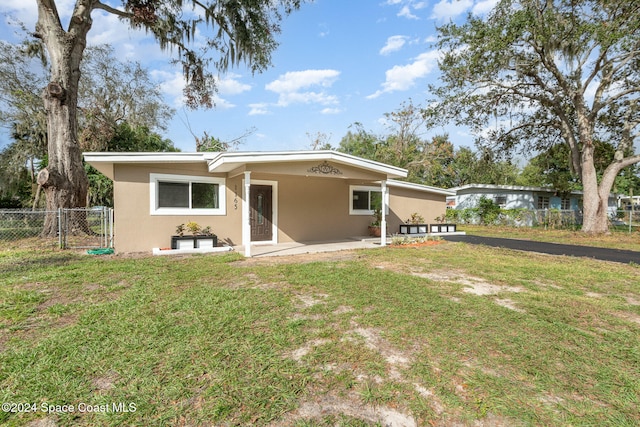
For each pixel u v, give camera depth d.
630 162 15.46
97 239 10.85
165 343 3.11
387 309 4.10
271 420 2.08
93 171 18.81
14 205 22.44
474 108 16.55
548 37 12.84
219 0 13.57
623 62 14.12
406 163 28.05
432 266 7.02
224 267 6.68
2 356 2.86
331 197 12.36
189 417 2.10
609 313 4.11
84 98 21.12
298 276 5.85
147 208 8.95
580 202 28.16
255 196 10.76
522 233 16.47
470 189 25.20
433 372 2.64
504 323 3.69
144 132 22.88
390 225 14.12
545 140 18.91
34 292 4.84
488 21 13.76
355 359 2.84
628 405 2.26
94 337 3.23
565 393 2.40
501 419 2.11
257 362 2.78
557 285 5.58
